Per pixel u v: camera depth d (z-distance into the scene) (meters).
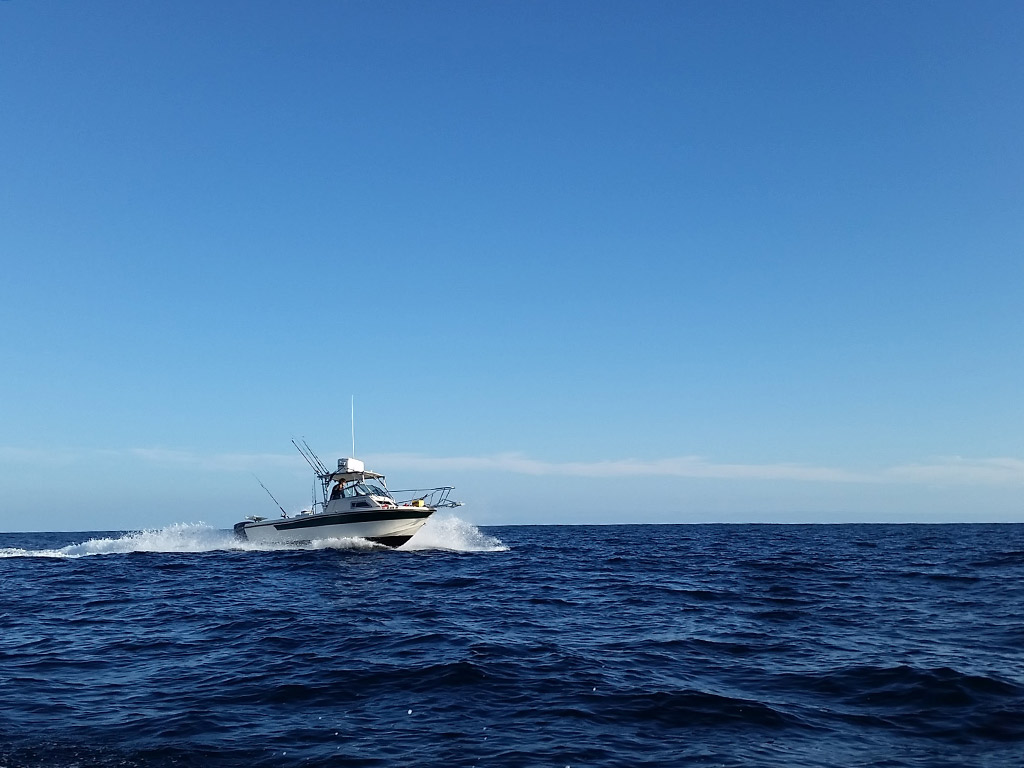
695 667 12.70
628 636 15.55
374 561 32.41
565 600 21.05
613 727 9.56
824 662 12.88
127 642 15.36
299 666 12.83
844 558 35.91
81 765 8.29
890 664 12.47
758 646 14.37
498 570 29.92
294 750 8.73
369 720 9.87
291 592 22.91
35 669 12.98
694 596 21.72
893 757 8.42
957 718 9.72
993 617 17.19
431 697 10.88
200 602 20.95
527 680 11.79
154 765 8.28
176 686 11.67
